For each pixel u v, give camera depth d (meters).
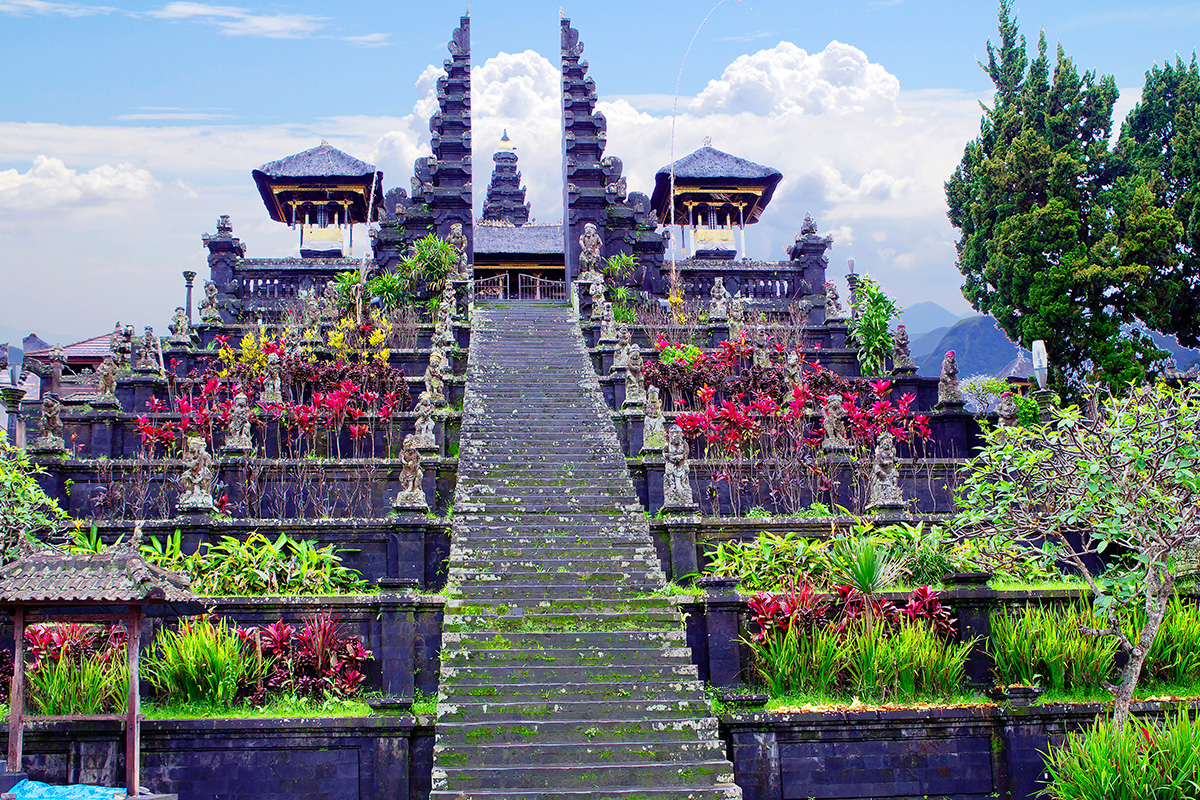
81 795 12.20
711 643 15.23
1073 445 14.71
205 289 29.44
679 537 17.42
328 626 14.79
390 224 35.75
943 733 14.10
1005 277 28.17
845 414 21.80
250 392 22.59
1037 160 28.11
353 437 21.48
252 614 15.05
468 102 37.53
